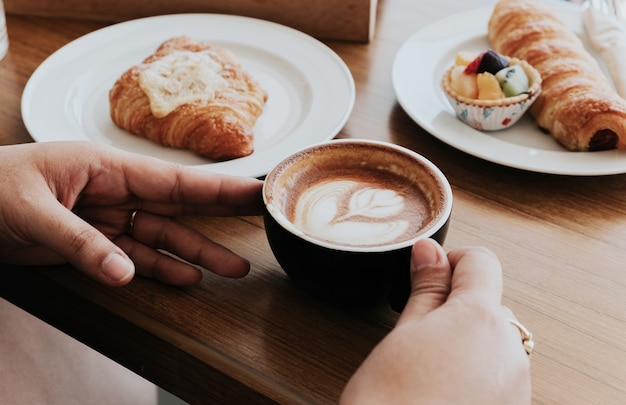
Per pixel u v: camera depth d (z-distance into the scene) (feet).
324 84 2.40
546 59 2.39
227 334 1.72
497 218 1.99
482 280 1.54
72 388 2.61
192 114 2.19
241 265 1.80
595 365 1.66
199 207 1.89
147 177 1.81
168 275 1.79
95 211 1.85
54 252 1.74
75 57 2.53
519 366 1.45
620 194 2.07
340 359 1.68
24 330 2.48
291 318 1.75
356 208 1.69
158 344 1.73
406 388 1.41
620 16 2.73
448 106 2.36
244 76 2.35
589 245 1.92
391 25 2.80
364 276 1.59
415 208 1.69
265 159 2.13
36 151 1.77
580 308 1.77
